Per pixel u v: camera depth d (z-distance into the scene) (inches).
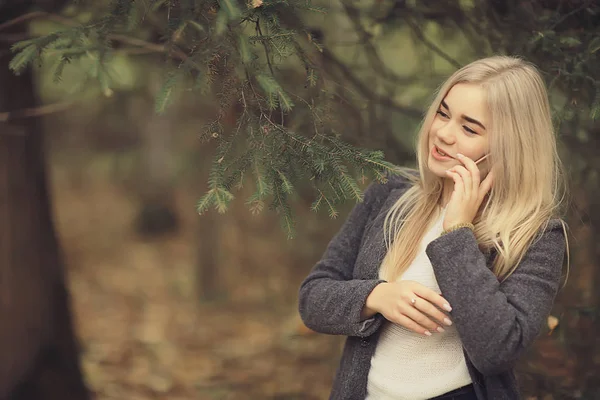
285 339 212.7
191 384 183.0
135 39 108.6
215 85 75.7
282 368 189.0
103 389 178.5
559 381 105.3
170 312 261.0
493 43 98.6
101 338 226.7
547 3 93.7
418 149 74.3
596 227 112.9
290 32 67.7
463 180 67.4
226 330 232.7
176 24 65.5
